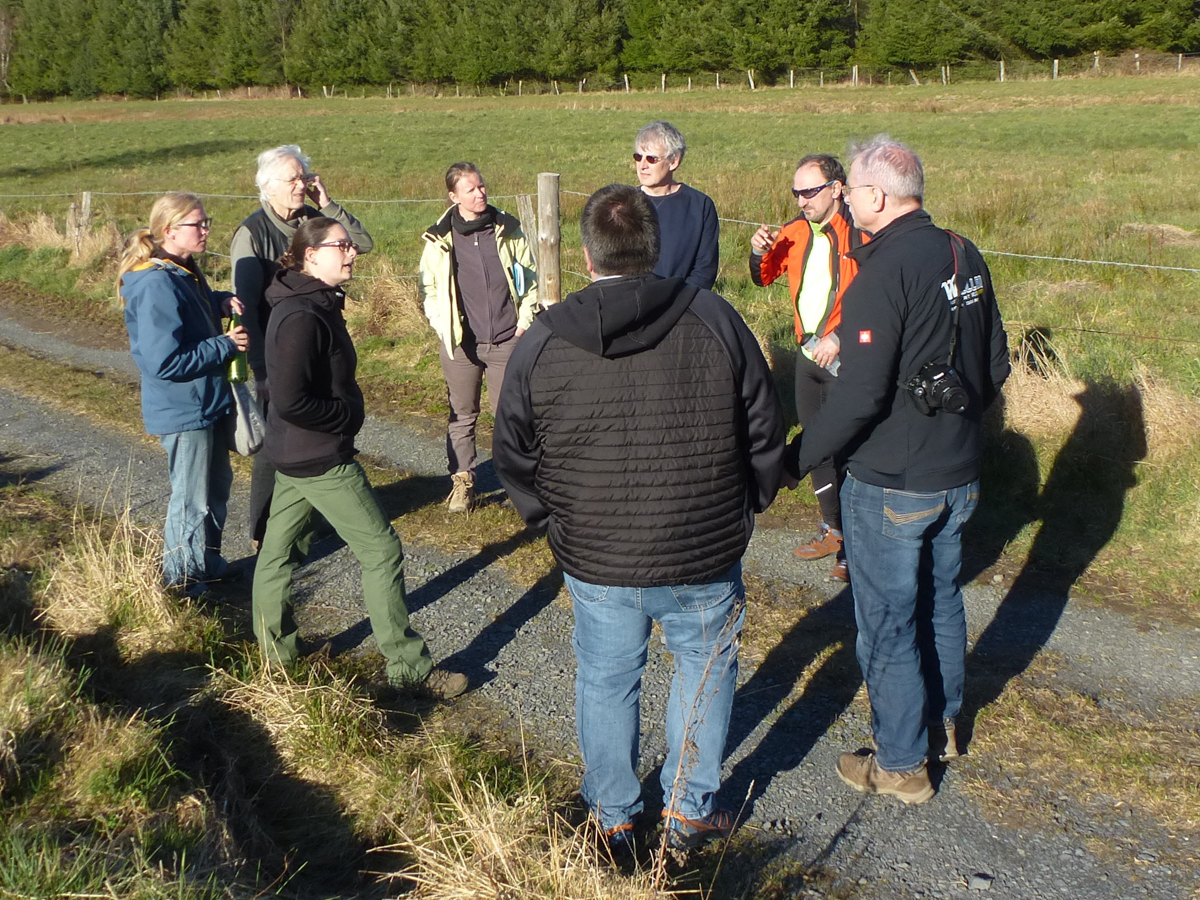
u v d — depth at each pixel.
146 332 3.84
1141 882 2.76
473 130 38.25
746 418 2.62
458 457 5.35
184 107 65.50
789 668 3.87
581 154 26.84
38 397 7.45
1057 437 5.38
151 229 3.96
